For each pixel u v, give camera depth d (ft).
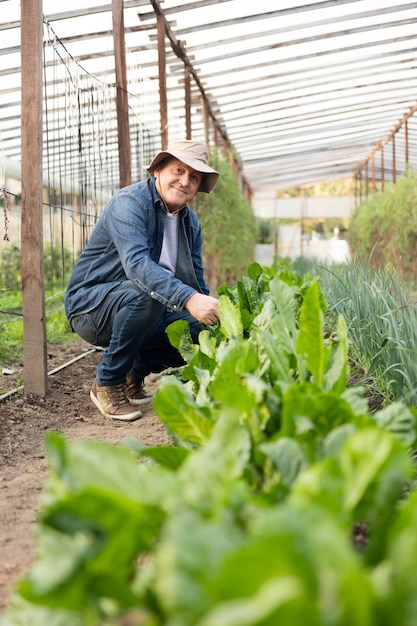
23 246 11.12
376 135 56.03
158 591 2.61
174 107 34.37
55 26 21.24
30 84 10.85
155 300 9.79
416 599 2.29
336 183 100.99
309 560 2.13
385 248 41.09
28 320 11.21
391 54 31.91
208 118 36.35
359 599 2.15
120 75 17.21
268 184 80.69
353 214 61.67
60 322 21.24
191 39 26.27
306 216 86.43
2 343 17.11
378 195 47.57
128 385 11.42
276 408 4.49
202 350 7.94
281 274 13.89
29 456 8.29
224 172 33.78
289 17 25.27
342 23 27.07
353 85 37.99
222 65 30.35
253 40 27.45
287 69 32.17
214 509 3.01
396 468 3.00
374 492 3.19
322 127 49.57
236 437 3.69
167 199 10.32
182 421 4.86
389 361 8.31
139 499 3.04
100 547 2.81
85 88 20.56
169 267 10.90
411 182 35.09
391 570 2.45
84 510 2.80
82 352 17.71
